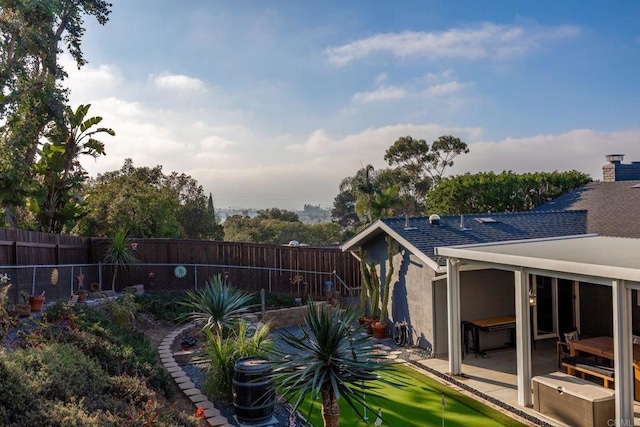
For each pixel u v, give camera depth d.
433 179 55.03
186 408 9.84
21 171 20.73
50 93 22.25
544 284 15.12
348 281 22.08
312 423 9.52
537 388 9.70
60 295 17.16
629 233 16.83
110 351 10.21
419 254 14.21
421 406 10.22
